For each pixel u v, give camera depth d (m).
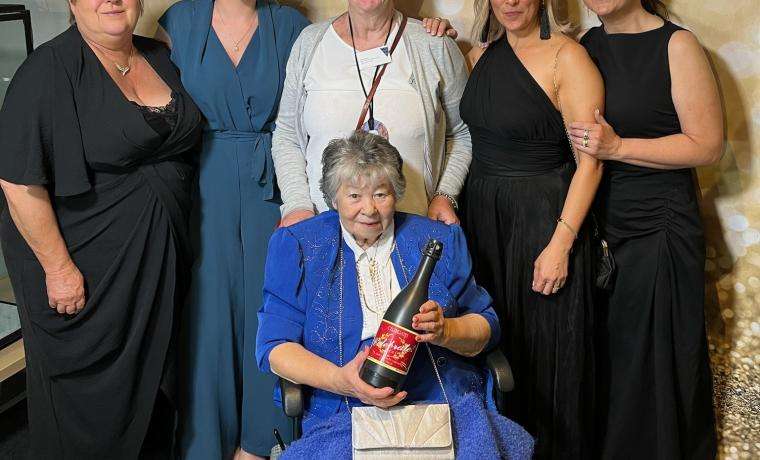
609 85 2.25
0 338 2.81
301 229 2.03
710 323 2.67
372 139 1.95
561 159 2.32
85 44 2.24
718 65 2.47
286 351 1.93
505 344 2.46
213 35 2.41
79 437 2.46
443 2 2.67
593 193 2.24
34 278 2.33
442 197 2.38
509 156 2.32
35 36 3.09
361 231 1.94
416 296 1.81
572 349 2.35
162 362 2.44
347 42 2.33
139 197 2.31
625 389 2.48
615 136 2.20
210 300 2.54
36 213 2.22
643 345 2.42
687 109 2.19
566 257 2.24
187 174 2.42
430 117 2.32
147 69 2.38
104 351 2.38
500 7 2.19
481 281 2.46
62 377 2.41
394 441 1.76
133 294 2.36
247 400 2.62
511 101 2.24
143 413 2.48
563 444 2.44
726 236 2.58
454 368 2.00
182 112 2.35
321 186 1.99
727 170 2.53
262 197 2.51
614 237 2.40
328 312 1.98
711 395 2.51
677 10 2.46
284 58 2.46
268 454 2.64
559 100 2.22
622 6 2.18
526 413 2.49
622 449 2.53
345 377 1.80
